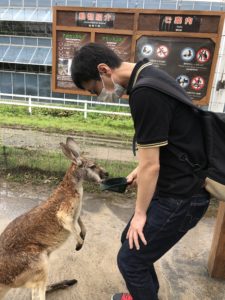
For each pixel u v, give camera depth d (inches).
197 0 391.2
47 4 451.8
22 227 94.7
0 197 169.8
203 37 190.5
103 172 112.9
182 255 129.8
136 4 413.4
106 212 159.6
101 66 73.1
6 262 89.9
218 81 203.2
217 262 115.2
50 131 260.1
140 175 71.0
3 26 453.1
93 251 128.8
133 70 72.1
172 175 73.9
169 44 196.4
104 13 198.5
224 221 109.8
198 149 73.2
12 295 105.5
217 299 107.9
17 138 238.7
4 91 453.4
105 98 78.7
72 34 206.2
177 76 201.5
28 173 193.0
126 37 200.5
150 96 65.2
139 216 75.4
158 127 66.6
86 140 233.5
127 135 250.8
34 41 452.1
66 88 217.5
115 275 116.4
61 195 102.0
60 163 191.5
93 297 106.2
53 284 106.9
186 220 77.8
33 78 438.6
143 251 78.4
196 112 72.7
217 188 75.6
